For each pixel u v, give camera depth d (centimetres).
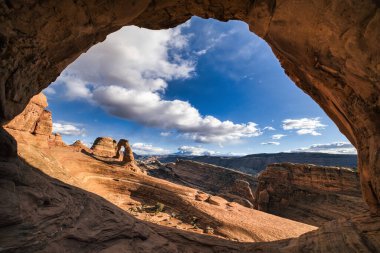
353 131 1127
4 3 696
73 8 868
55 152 3931
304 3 823
